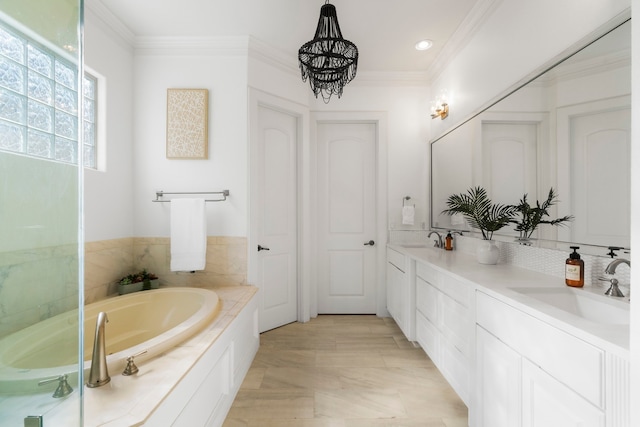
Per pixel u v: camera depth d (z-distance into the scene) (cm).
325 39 180
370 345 251
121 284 230
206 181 259
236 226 259
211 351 143
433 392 183
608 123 117
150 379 109
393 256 292
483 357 133
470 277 151
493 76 200
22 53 66
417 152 320
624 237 112
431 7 214
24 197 66
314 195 321
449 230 269
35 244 67
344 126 329
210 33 249
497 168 192
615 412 72
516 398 110
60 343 71
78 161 74
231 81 259
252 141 262
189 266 243
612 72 115
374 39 253
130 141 255
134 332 212
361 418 160
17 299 65
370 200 329
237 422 157
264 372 208
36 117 68
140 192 259
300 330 284
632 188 68
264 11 221
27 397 65
